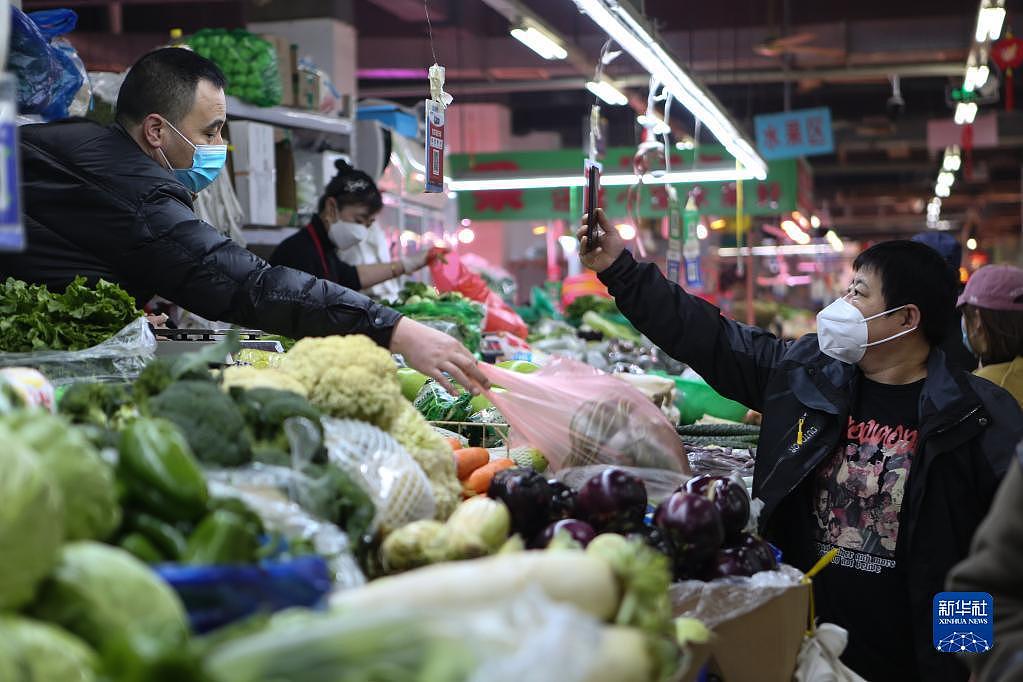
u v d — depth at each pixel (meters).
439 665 0.93
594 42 12.95
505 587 1.29
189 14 12.60
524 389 2.53
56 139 2.97
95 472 1.18
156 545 1.24
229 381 1.86
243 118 5.84
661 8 14.59
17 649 0.92
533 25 6.16
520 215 14.09
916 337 2.82
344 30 9.47
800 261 33.09
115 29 11.80
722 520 2.04
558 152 13.55
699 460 3.22
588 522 1.96
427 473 1.98
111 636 1.01
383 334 2.57
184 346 2.84
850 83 19.23
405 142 8.15
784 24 12.62
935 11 14.78
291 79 6.10
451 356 2.52
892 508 2.75
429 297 5.73
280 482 1.54
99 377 2.37
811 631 2.15
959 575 1.76
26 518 1.00
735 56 13.63
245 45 5.62
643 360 6.05
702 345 3.15
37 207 2.94
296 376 1.94
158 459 1.27
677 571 1.98
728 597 1.91
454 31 13.48
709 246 18.72
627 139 19.55
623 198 13.24
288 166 6.15
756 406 3.18
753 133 15.97
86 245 2.96
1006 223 34.19
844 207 36.22
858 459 2.80
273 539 1.32
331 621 0.99
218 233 2.93
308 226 5.62
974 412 2.66
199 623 1.14
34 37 3.19
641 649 1.12
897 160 25.83
